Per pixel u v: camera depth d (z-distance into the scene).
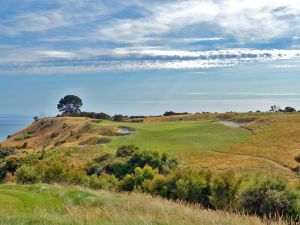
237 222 11.60
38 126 132.12
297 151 58.47
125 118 127.75
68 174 34.09
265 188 20.27
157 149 63.28
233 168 49.12
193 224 10.44
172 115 126.25
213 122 87.88
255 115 91.12
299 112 93.06
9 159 49.28
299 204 19.48
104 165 43.00
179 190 25.25
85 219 9.75
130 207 13.55
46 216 9.90
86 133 88.00
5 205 14.04
